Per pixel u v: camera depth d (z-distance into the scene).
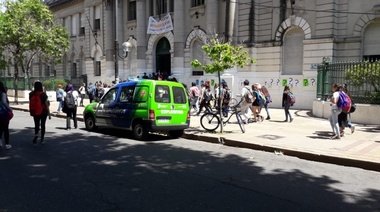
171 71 26.38
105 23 31.75
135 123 11.08
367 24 18.27
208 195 5.62
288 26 20.64
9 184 6.05
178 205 5.11
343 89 11.40
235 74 22.38
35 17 24.92
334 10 18.94
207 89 17.02
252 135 11.19
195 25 24.61
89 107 12.77
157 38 27.59
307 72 19.97
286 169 7.50
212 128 12.05
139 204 5.12
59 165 7.45
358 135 11.05
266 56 21.64
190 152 9.17
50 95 28.72
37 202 5.16
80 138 11.12
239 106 13.74
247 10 21.88
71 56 38.31
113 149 9.36
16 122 15.22
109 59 31.25
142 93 10.98
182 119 11.43
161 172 7.02
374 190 6.12
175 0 25.30
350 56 18.84
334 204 5.34
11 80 35.22
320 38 19.30
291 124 13.79
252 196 5.62
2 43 24.17
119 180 6.38
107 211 4.82
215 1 22.92
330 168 7.69
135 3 29.47
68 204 5.09
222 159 8.38
